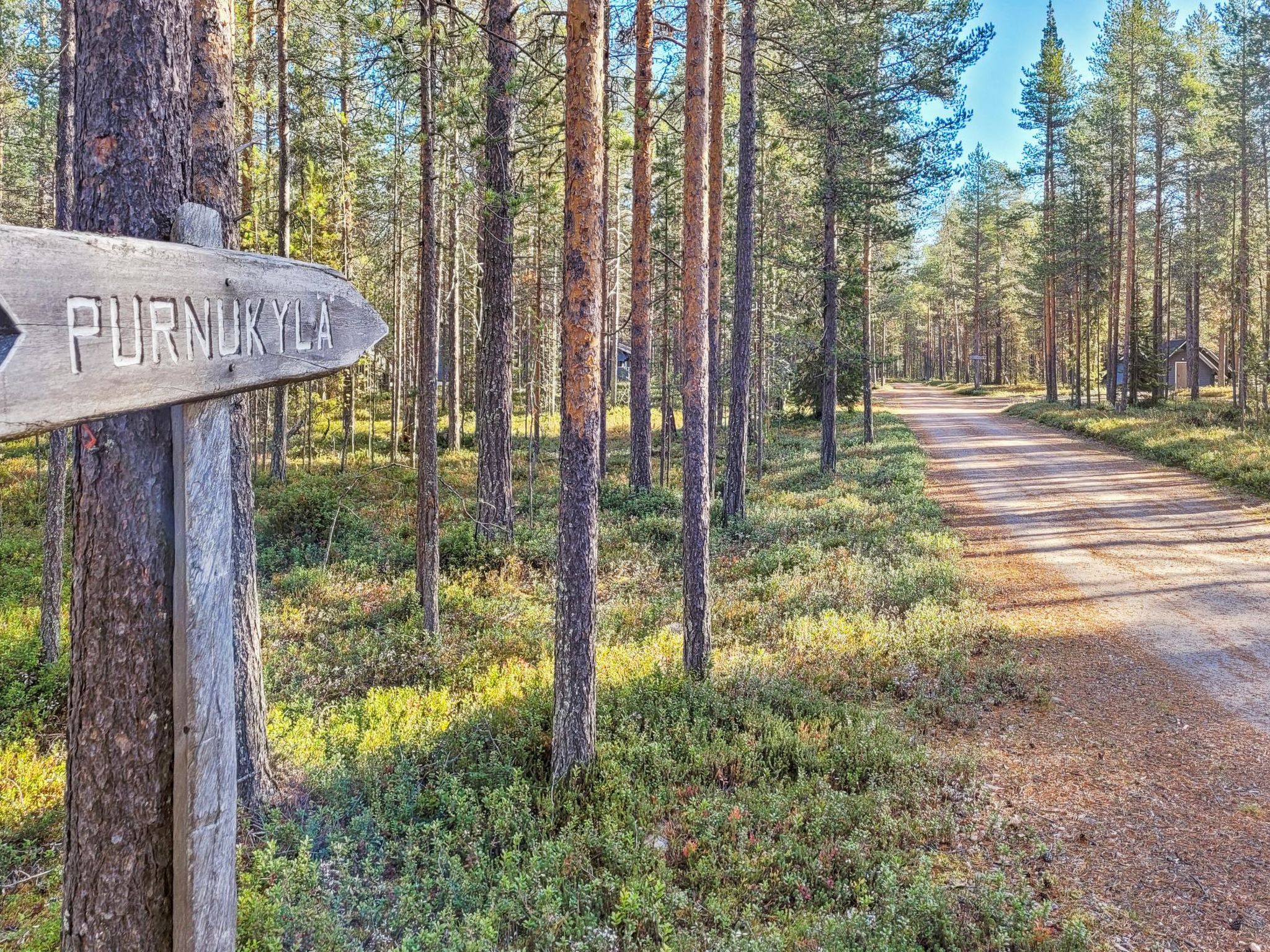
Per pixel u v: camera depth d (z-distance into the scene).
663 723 8.19
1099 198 38.59
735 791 7.02
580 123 7.07
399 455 27.94
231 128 6.25
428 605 11.21
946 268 76.00
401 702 9.12
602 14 7.29
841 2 20.25
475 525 15.84
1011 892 5.70
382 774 7.24
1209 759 7.82
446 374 37.75
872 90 20.86
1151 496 20.78
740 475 18.14
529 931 5.20
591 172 7.15
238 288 2.00
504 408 15.91
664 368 24.73
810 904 5.59
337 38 15.11
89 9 2.15
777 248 26.42
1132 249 37.00
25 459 24.75
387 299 29.89
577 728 7.29
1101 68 38.91
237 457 6.69
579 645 7.29
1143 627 11.62
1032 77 41.00
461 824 6.40
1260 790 7.23
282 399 22.53
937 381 84.56
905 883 5.82
